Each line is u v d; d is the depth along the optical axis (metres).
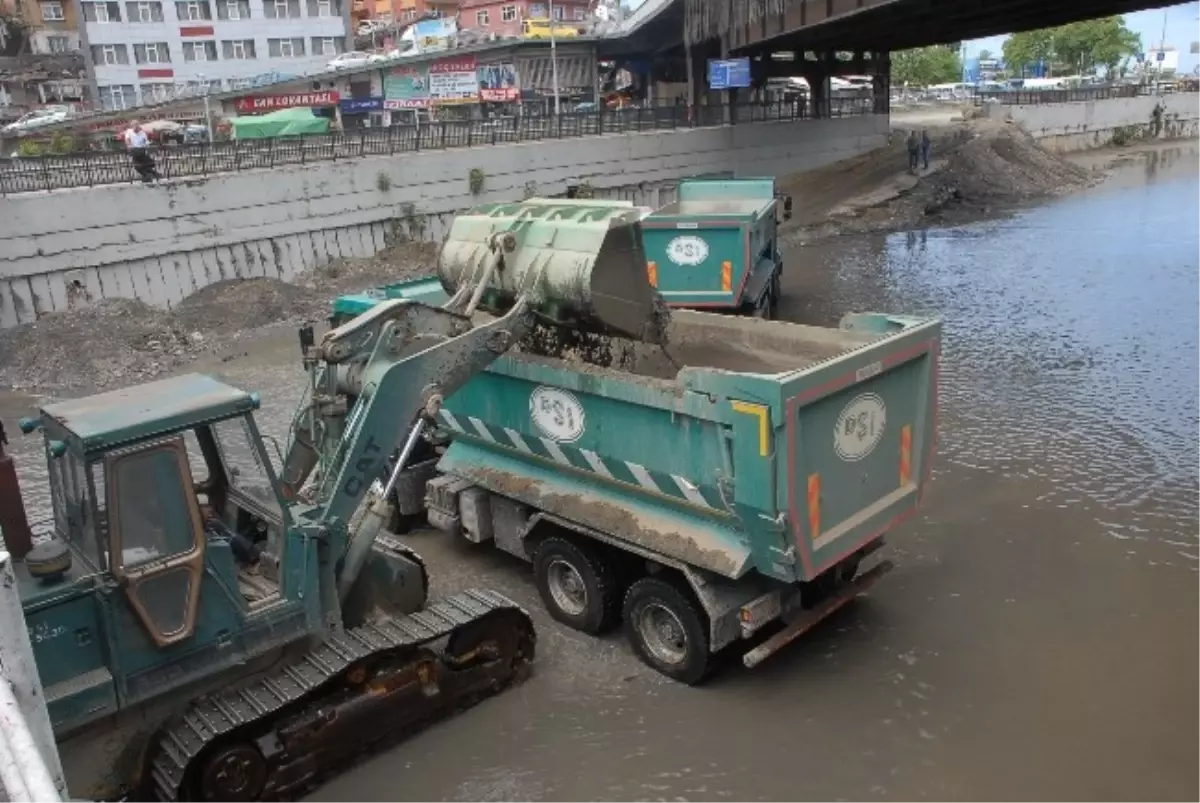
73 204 19.03
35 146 36.91
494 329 6.60
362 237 24.61
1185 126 54.69
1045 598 7.57
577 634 7.30
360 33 80.00
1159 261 20.83
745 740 5.98
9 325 18.33
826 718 6.17
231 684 5.57
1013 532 8.76
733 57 38.56
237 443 5.64
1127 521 8.84
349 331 6.04
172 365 16.34
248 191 21.94
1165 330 15.31
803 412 5.73
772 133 36.84
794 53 39.12
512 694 6.57
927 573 8.09
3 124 50.75
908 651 6.91
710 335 8.20
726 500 6.00
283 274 22.81
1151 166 41.59
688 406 6.02
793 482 5.70
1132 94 53.28
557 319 7.28
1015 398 12.47
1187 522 8.75
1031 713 6.13
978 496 9.57
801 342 7.60
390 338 6.18
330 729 5.67
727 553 6.13
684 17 41.34
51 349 16.45
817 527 6.01
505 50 52.22
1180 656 6.68
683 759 5.82
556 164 29.89
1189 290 17.91
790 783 5.57
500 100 50.00
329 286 21.84
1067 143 48.59
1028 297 18.30
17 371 15.95
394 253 24.16
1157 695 6.26
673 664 6.61
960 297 18.73
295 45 61.62
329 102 50.78
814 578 6.40
